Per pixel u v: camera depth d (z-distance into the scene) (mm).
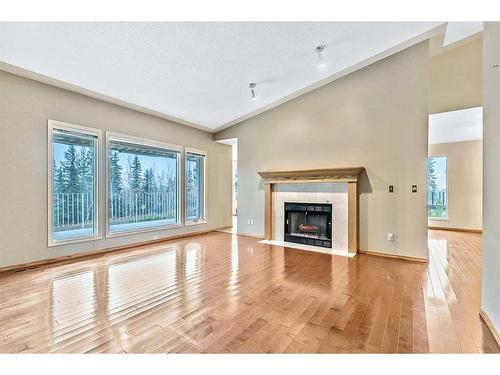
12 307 2461
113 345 1877
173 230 5891
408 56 4141
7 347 1850
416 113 4102
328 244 4945
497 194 1988
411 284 3076
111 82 3941
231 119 6270
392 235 4297
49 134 3863
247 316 2305
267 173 5602
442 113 4750
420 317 2283
